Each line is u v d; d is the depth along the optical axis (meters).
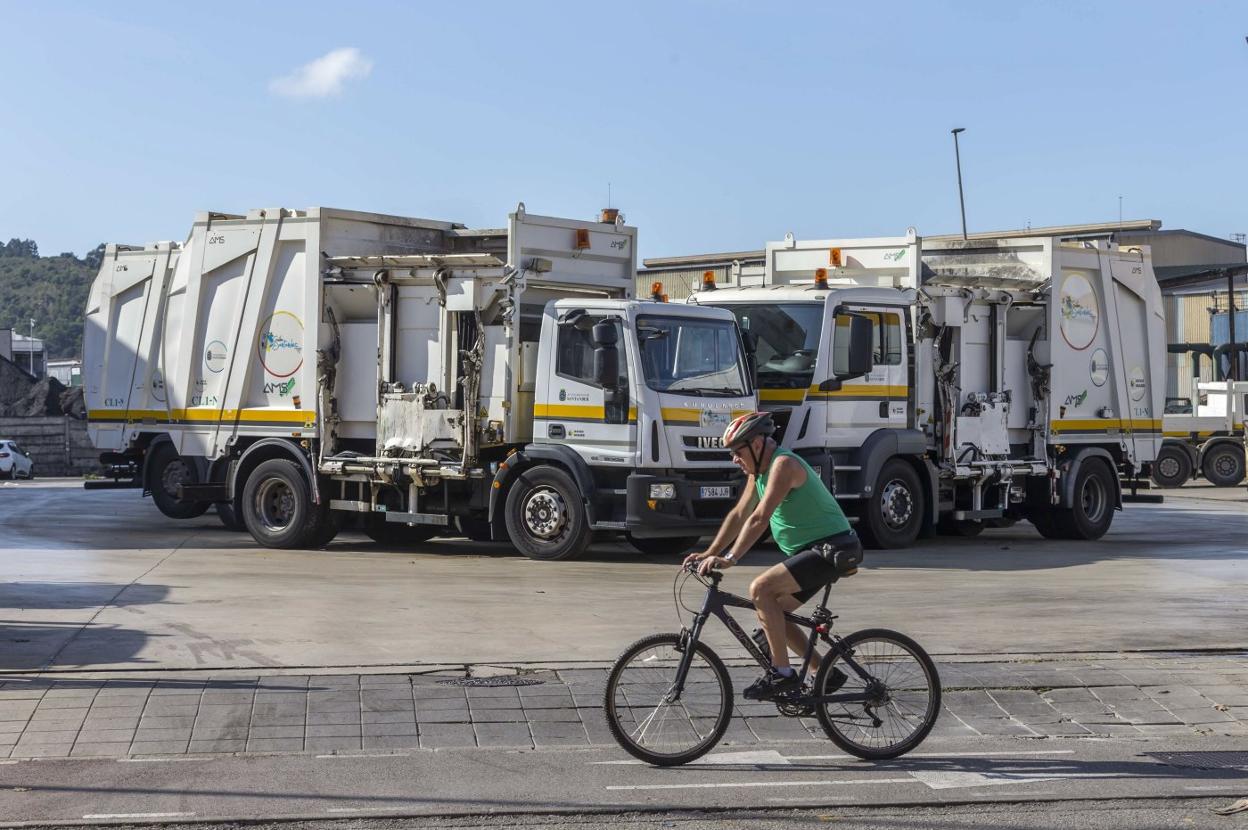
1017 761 7.64
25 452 55.94
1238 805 6.82
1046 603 12.91
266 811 6.60
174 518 20.72
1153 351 21.11
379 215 18.12
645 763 7.48
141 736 7.77
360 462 17.14
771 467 7.43
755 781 7.20
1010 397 19.39
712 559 7.48
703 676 7.55
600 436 15.67
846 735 7.58
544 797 6.87
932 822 6.54
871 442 17.36
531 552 16.17
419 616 11.68
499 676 9.16
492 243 18.61
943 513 18.73
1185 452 37.91
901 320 17.91
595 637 10.71
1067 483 19.69
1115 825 6.51
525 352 16.53
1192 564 16.50
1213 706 8.84
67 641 10.22
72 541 18.34
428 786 7.03
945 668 9.60
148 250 19.81
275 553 17.06
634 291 17.67
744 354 16.44
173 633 10.62
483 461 16.64
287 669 9.27
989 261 20.28
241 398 18.33
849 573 7.51
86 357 20.44
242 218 18.36
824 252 19.23
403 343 17.14
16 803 6.66
